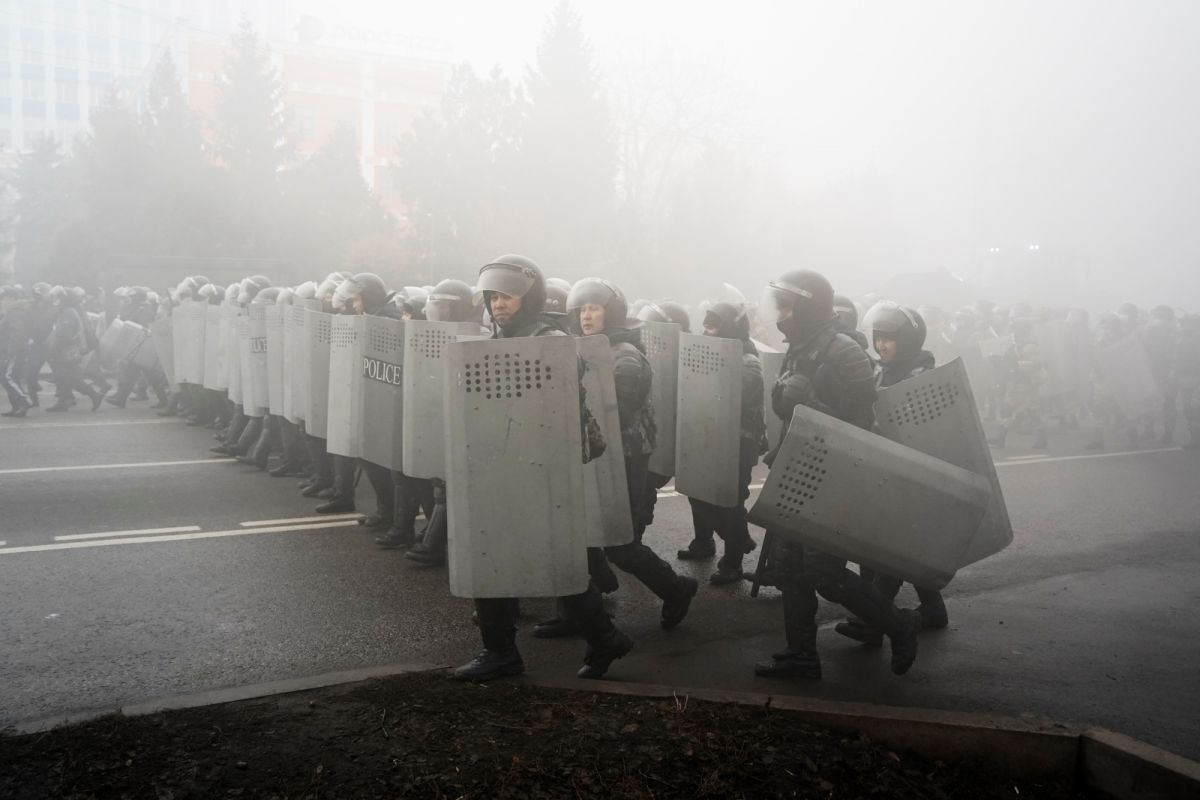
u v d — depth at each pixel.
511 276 3.97
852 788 3.20
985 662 4.83
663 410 6.74
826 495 4.09
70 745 3.27
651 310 7.23
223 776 3.05
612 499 4.73
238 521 7.70
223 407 12.19
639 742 3.37
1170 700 4.34
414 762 3.17
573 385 3.84
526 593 3.88
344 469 8.05
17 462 10.34
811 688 4.38
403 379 6.50
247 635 5.06
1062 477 10.81
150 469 9.99
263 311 9.82
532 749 3.29
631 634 5.22
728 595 6.03
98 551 6.74
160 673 4.51
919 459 4.13
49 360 14.80
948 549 4.16
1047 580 6.46
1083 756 3.49
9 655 4.73
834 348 4.38
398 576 6.20
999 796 3.37
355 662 4.68
